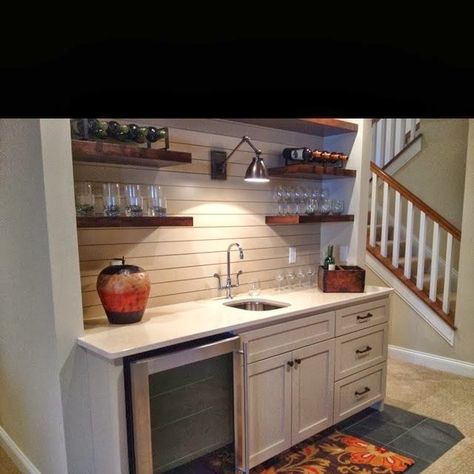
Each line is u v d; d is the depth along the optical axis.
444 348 3.52
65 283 1.68
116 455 1.59
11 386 2.19
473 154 3.25
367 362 2.66
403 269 3.87
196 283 2.46
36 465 2.03
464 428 2.56
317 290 2.78
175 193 2.33
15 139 1.76
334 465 2.17
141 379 1.57
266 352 2.05
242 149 2.64
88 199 1.90
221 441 1.92
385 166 4.61
